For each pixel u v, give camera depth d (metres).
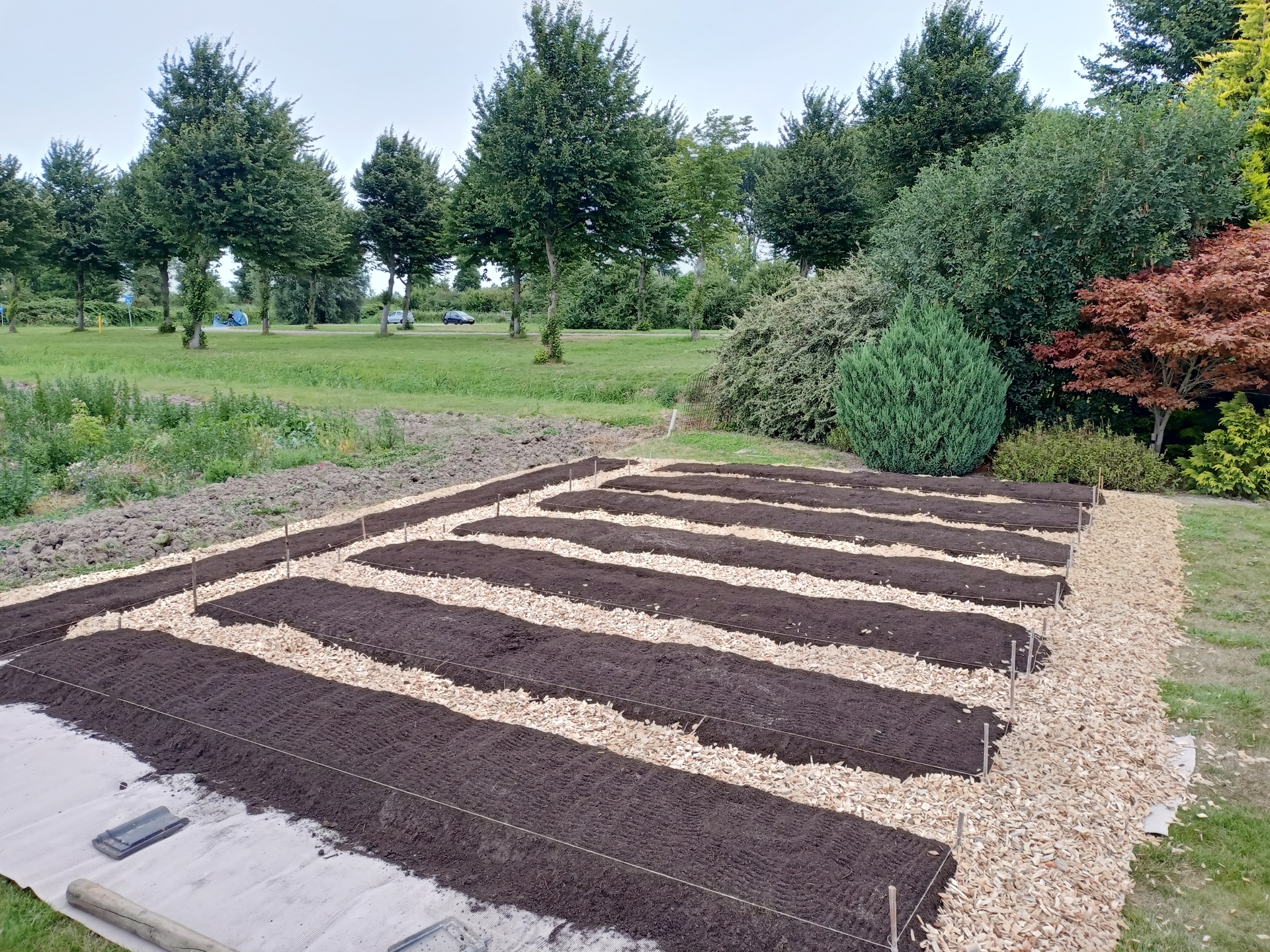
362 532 7.98
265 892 3.22
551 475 10.91
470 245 32.72
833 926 2.94
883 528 8.16
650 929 2.96
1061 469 10.98
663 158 33.31
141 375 22.95
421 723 4.35
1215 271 10.24
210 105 31.56
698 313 34.12
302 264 33.72
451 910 3.09
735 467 11.52
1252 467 10.09
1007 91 26.12
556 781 3.82
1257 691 4.97
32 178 38.06
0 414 13.53
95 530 8.09
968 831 3.56
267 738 4.21
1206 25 20.95
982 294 12.09
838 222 30.94
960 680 4.96
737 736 4.29
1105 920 3.10
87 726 4.47
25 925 3.08
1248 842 3.59
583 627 5.77
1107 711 4.64
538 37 25.09
